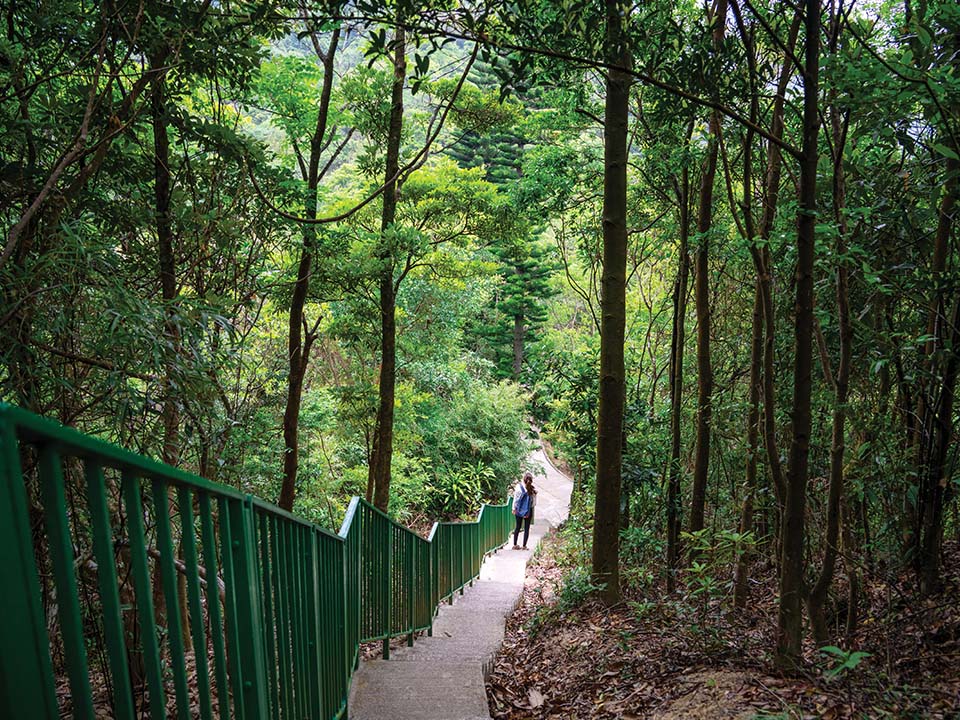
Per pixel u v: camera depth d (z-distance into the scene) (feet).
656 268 38.88
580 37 12.94
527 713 16.37
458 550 34.65
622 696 15.20
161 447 13.91
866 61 11.87
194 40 13.69
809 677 13.04
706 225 22.44
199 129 15.90
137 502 4.30
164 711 4.41
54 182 10.44
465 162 91.40
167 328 12.91
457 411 69.15
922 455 15.35
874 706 11.61
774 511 19.79
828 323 15.33
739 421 25.02
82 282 10.59
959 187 13.67
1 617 2.71
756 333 19.63
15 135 12.01
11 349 9.91
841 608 17.04
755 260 15.07
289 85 27.45
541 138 37.06
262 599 7.67
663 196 28.19
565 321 116.78
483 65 75.92
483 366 77.46
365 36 12.19
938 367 14.55
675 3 18.45
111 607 3.89
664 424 30.58
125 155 14.99
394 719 14.15
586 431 32.53
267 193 20.26
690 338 32.73
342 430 43.39
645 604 19.48
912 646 14.05
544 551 53.72
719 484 27.20
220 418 15.81
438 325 61.05
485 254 63.31
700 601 18.84
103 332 10.88
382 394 34.47
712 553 19.66
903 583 15.56
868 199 15.19
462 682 16.33
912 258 14.88
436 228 40.34
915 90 11.78
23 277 9.98
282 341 35.06
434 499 67.10
